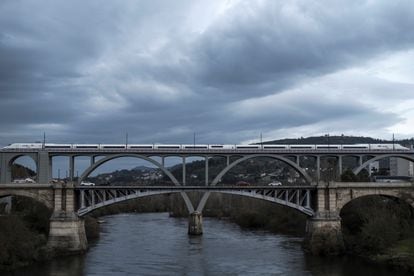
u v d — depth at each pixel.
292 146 122.50
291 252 97.69
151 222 165.38
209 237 122.12
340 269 80.31
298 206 104.69
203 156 119.50
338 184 101.25
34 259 85.62
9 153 114.44
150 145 118.69
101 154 116.62
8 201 116.00
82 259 88.81
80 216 100.81
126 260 88.00
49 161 116.00
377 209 100.12
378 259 85.00
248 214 152.75
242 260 88.44
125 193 106.25
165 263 85.19
